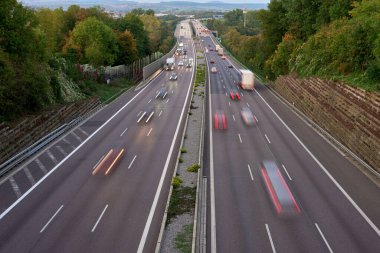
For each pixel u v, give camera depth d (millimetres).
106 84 89875
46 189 32219
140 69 118500
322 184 33250
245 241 24547
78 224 26562
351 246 23922
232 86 90688
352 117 44719
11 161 37125
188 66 131875
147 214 28203
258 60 118000
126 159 39562
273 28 104438
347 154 41156
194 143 45344
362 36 55906
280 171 36062
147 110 63188
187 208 29297
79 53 95562
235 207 29078
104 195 31156
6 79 46656
